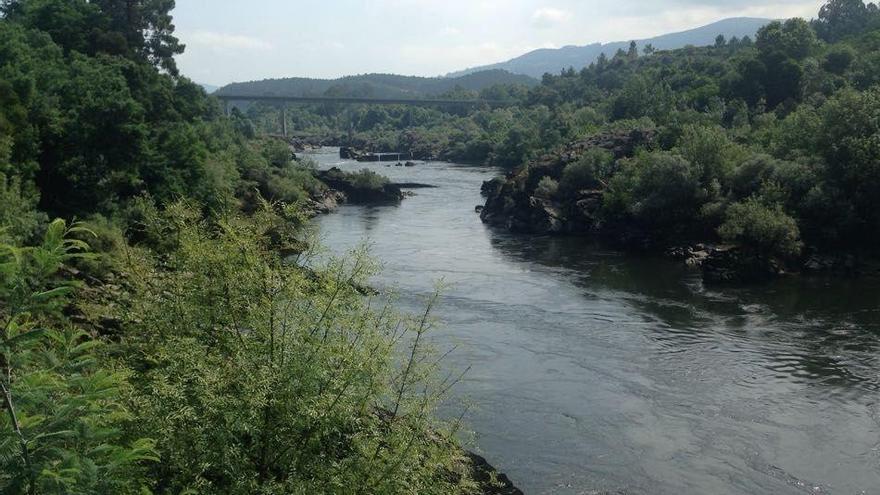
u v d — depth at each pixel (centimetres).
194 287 1619
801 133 7812
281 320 1485
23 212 3853
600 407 3338
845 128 6975
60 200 5416
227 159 9275
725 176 7650
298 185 10575
